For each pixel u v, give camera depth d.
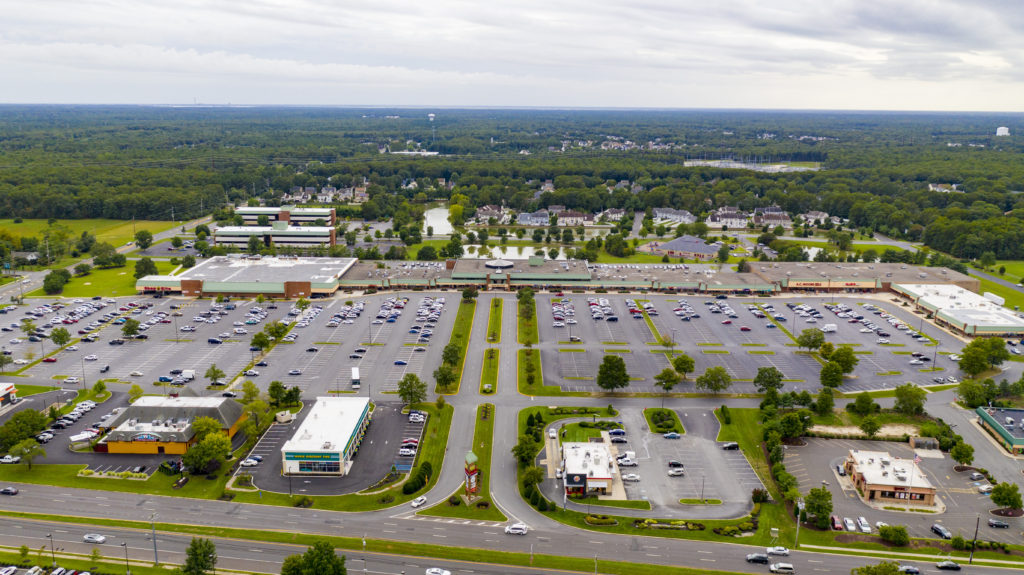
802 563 164.38
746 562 164.88
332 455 197.75
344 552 165.38
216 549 165.88
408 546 168.25
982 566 164.25
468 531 174.88
